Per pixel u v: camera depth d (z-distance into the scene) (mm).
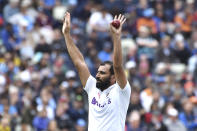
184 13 84750
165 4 85000
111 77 32125
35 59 68750
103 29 76562
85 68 32875
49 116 57594
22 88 61406
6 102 58594
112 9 79250
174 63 73938
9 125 55219
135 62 70625
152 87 64000
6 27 73875
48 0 81688
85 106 59531
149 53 73812
